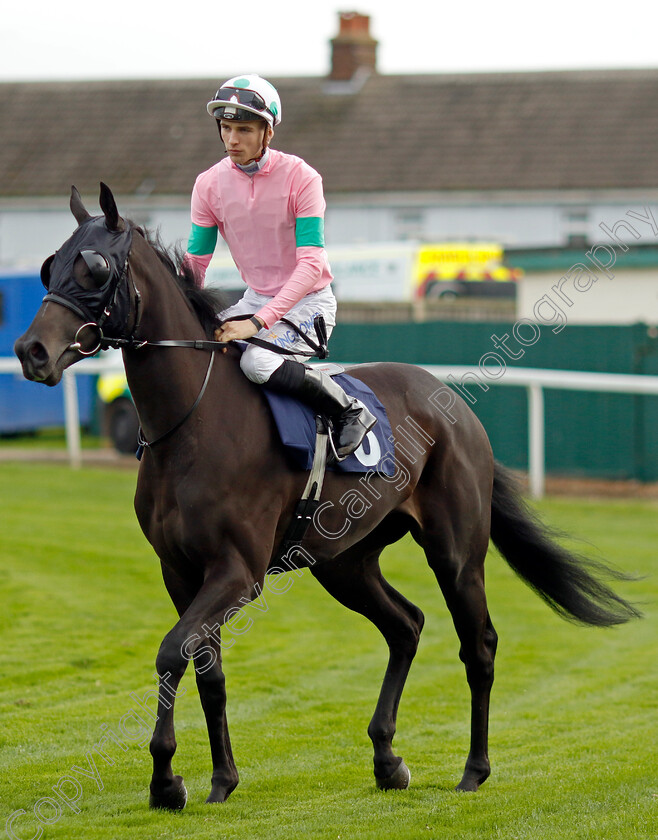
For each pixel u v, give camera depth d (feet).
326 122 141.69
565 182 127.34
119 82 156.87
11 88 159.02
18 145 148.97
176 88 154.30
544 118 136.98
